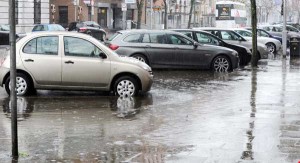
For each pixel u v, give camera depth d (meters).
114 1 68.50
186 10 82.62
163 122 10.24
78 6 60.81
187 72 20.11
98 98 13.38
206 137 8.85
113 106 12.20
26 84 13.43
